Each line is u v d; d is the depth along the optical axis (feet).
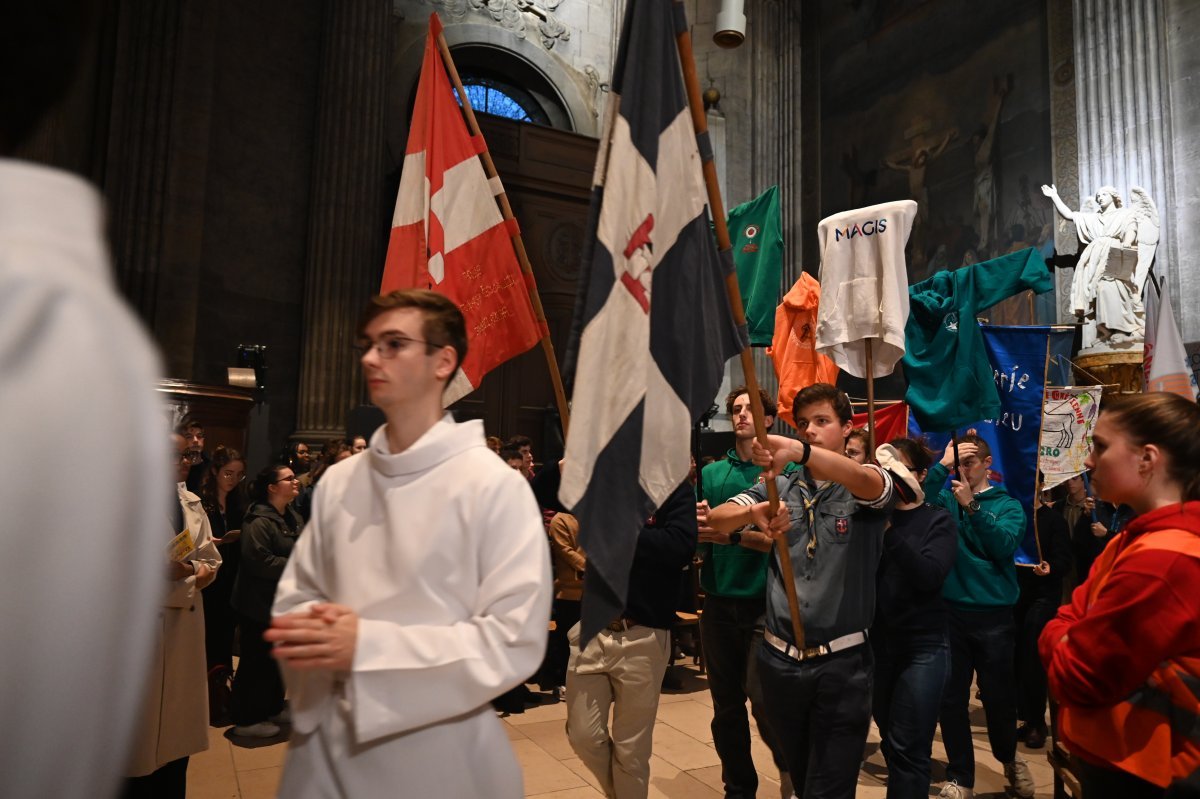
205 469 15.53
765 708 8.25
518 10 45.21
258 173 33.01
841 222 10.63
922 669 9.37
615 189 5.67
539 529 4.61
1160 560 4.91
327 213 33.86
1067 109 37.09
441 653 4.10
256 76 33.06
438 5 42.63
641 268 5.73
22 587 1.05
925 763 9.20
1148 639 4.83
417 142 9.86
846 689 7.68
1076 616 5.77
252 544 14.29
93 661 1.11
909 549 9.33
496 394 38.32
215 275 31.04
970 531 11.89
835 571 7.83
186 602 9.41
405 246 9.71
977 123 41.27
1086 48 35.86
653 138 5.89
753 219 14.40
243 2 32.55
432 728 4.18
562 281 39.99
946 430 12.48
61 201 1.40
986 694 11.82
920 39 44.73
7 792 1.05
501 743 4.48
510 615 4.30
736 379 45.62
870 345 10.18
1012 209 39.14
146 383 1.29
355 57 35.04
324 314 33.27
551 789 11.82
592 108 47.34
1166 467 5.43
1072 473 14.93
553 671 17.25
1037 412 14.16
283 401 33.27
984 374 12.40
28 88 1.38
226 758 13.19
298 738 4.39
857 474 7.21
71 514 1.10
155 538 1.24
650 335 5.86
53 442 1.10
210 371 30.71
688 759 13.21
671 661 18.71
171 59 29.78
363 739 3.94
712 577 10.41
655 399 5.78
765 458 6.81
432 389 4.79
